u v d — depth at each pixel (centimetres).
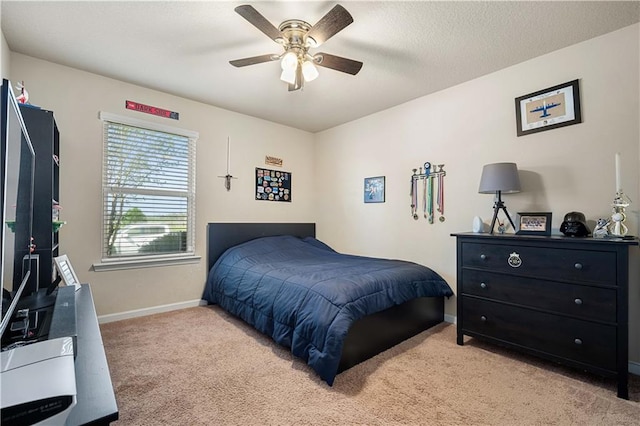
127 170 303
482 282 236
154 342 245
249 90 316
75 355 100
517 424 153
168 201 329
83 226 276
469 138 292
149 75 284
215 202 362
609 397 175
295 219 441
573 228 209
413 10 192
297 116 395
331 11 165
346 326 191
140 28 212
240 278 290
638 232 203
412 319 263
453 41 227
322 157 454
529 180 253
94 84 281
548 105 242
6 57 226
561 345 197
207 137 355
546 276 204
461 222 298
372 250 381
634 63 207
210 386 183
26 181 138
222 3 187
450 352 233
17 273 122
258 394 176
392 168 361
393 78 287
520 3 186
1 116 90
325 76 283
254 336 258
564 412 162
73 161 271
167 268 325
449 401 171
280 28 208
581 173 227
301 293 222
